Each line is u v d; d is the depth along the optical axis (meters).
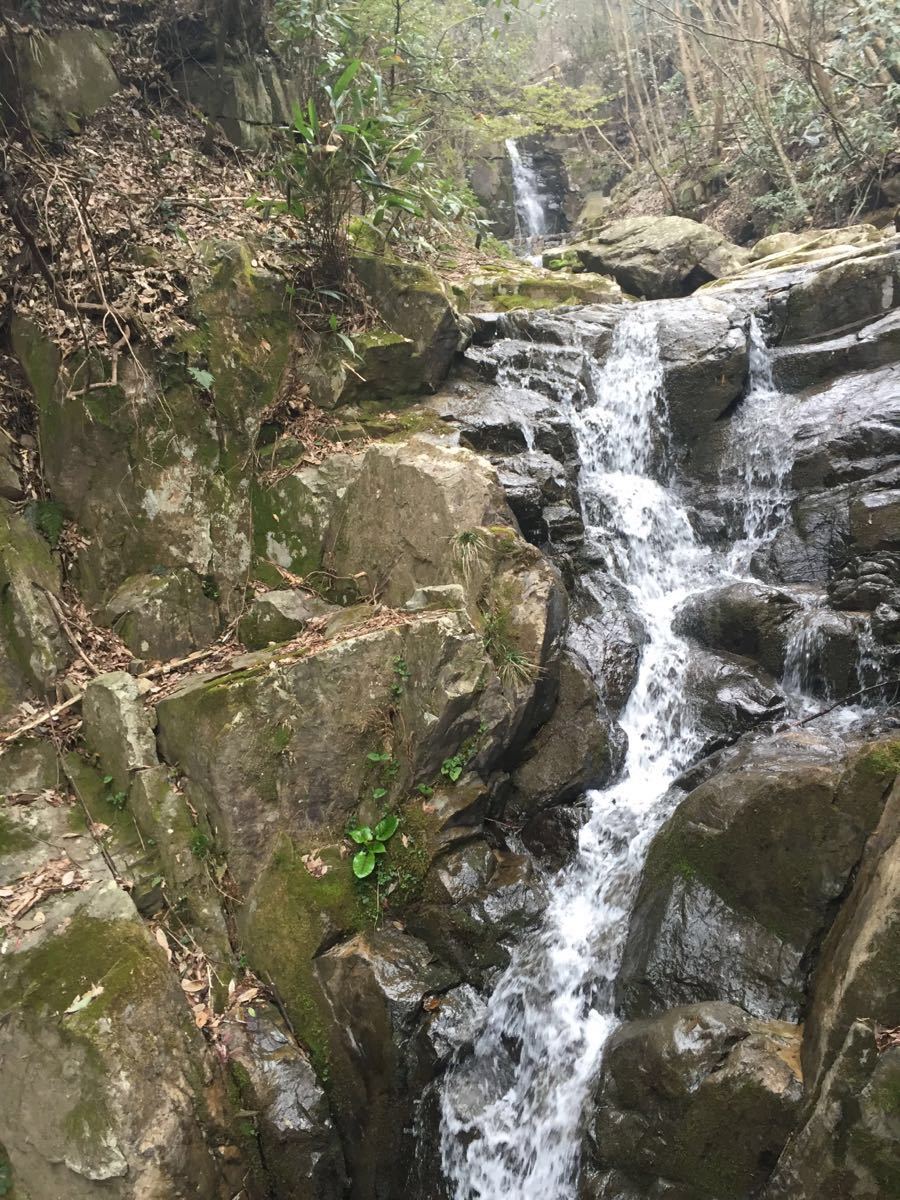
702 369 7.38
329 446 5.96
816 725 4.92
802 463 6.69
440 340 6.59
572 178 17.33
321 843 4.35
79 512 5.62
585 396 7.39
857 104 11.28
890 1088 2.68
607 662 5.31
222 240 6.10
